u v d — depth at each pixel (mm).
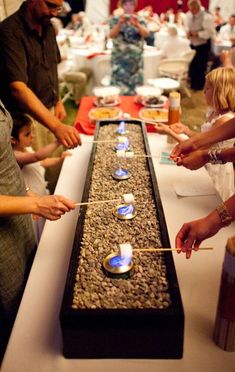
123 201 1364
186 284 1115
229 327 869
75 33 6473
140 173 1661
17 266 1351
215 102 1880
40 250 1289
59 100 2705
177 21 7047
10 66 2072
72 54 5289
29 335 961
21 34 2121
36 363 887
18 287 1368
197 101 5566
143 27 3891
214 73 1871
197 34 5766
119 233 1212
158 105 2729
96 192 1497
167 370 860
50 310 1036
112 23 3914
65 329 848
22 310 1036
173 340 856
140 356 883
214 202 1560
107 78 4477
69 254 1269
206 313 1012
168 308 851
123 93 4062
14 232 1335
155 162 1917
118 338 859
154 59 4902
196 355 892
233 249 789
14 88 2076
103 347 873
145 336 854
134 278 1002
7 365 885
